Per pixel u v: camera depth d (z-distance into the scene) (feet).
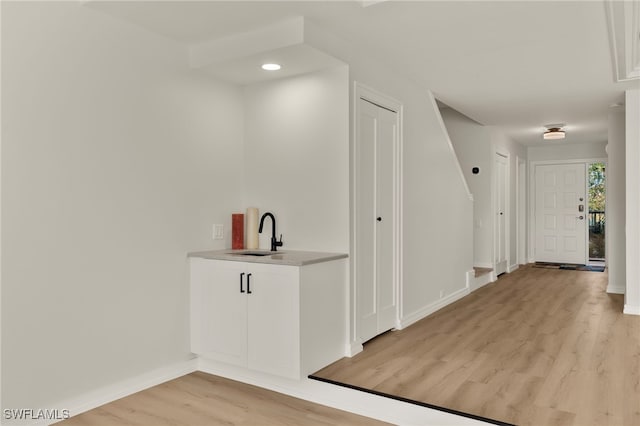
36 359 8.22
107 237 9.36
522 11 9.62
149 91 10.20
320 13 9.48
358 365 10.64
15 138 7.91
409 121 14.62
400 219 13.78
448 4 9.27
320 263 10.18
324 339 10.41
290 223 11.97
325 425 8.53
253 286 10.14
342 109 11.12
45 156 8.33
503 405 8.58
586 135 26.07
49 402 8.43
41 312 8.29
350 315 11.27
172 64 10.74
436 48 11.80
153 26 9.98
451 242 18.19
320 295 10.22
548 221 30.35
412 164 14.78
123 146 9.65
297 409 9.24
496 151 24.07
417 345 12.23
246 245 12.47
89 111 9.02
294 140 11.89
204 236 11.57
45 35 8.32
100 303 9.25
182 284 11.02
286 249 12.03
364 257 12.08
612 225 19.86
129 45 9.77
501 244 25.35
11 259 7.87
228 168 12.28
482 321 14.89
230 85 12.37
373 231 12.50
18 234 7.96
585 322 14.80
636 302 15.93
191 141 11.21
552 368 10.53
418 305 15.24
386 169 13.19
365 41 11.21
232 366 10.82
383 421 8.76
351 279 11.32
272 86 12.24
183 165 11.00
